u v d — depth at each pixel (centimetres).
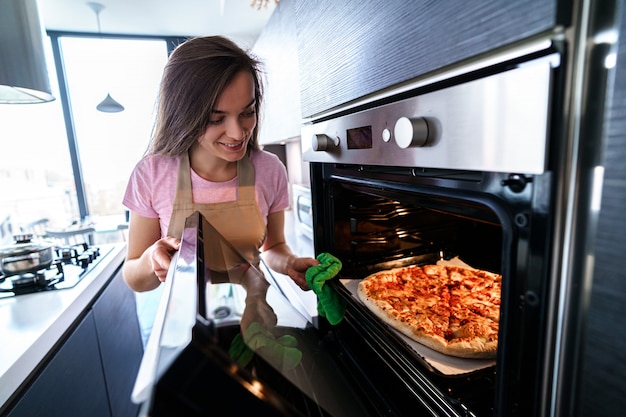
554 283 26
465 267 83
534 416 29
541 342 27
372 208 77
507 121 27
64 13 250
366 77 46
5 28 104
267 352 36
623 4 22
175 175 96
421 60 36
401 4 38
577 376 26
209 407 19
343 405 51
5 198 273
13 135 264
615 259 24
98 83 304
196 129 79
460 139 31
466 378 43
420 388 44
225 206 101
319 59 62
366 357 61
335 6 53
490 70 30
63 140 304
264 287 60
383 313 64
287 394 33
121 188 323
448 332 58
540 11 24
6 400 67
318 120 67
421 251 87
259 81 96
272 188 114
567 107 24
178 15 259
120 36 302
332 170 66
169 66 77
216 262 50
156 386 18
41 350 81
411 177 42
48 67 121
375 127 45
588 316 25
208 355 20
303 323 63
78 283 115
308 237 160
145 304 208
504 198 30
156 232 106
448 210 40
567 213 25
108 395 125
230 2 233
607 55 23
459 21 30
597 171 24
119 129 313
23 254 109
